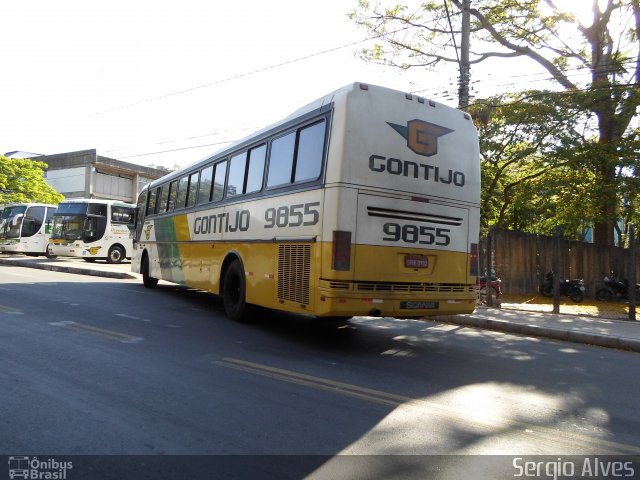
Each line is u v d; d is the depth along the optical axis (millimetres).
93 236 25125
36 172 35688
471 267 7578
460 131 7645
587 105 15203
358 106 6754
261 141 8656
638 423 4562
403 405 4742
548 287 16094
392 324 10086
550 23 19562
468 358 7121
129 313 9508
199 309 10617
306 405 4605
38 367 5500
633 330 9633
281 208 7715
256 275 8352
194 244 11156
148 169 46062
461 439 3971
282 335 8062
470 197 7633
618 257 19109
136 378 5223
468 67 14844
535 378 6125
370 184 6715
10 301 10188
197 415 4238
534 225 22250
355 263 6555
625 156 14852
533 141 15750
